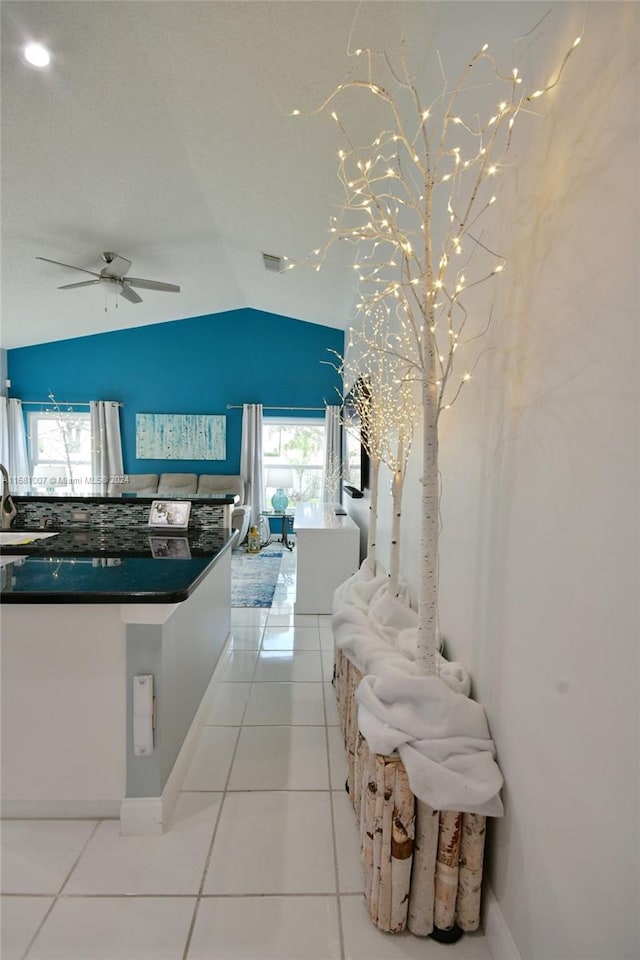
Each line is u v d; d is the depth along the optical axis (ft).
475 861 3.95
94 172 11.16
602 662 2.63
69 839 4.99
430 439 4.29
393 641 5.77
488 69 4.52
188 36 7.13
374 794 4.11
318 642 10.43
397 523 6.40
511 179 3.90
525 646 3.52
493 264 4.25
